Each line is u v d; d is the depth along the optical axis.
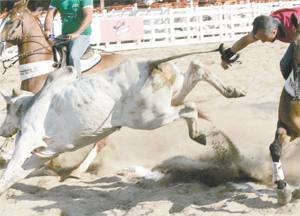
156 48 19.27
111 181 6.54
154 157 7.39
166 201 5.54
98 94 5.57
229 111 9.34
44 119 5.75
